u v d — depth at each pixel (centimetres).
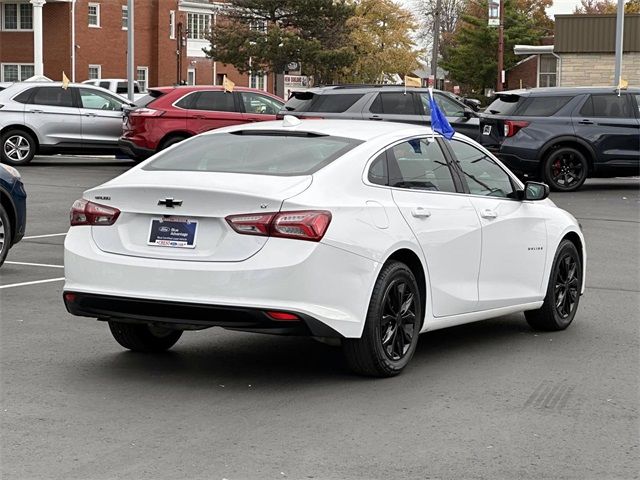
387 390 674
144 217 669
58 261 1221
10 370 716
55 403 635
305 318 637
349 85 2239
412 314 714
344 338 671
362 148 712
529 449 556
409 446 557
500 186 834
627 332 879
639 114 2144
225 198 644
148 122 2372
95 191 687
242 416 611
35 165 2622
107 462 526
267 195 642
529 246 833
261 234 639
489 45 7519
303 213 642
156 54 6712
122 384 683
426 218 727
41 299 985
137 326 758
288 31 6756
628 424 607
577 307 920
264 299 634
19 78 6191
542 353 794
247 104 2455
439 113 788
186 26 6938
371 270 670
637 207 1889
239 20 6919
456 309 759
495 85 7625
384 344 693
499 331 880
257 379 700
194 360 756
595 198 2033
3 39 6181
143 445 554
